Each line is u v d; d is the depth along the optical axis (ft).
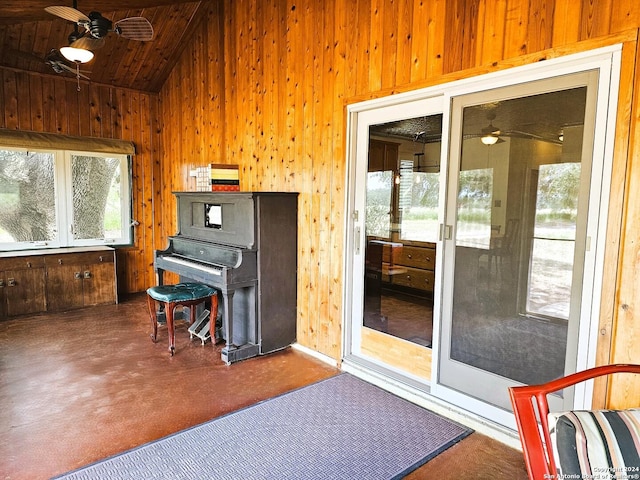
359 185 10.25
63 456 6.85
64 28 14.05
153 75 17.46
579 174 6.48
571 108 6.51
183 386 9.48
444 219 8.29
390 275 10.36
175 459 6.80
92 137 16.97
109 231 17.78
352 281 10.58
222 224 12.19
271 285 11.46
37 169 15.92
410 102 9.00
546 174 6.86
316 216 11.18
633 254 6.01
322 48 10.56
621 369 5.03
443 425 7.94
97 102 17.04
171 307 11.23
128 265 18.28
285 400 8.86
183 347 11.93
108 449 7.06
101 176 17.39
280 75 11.91
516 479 6.41
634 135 5.91
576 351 6.63
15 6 11.12
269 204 11.19
